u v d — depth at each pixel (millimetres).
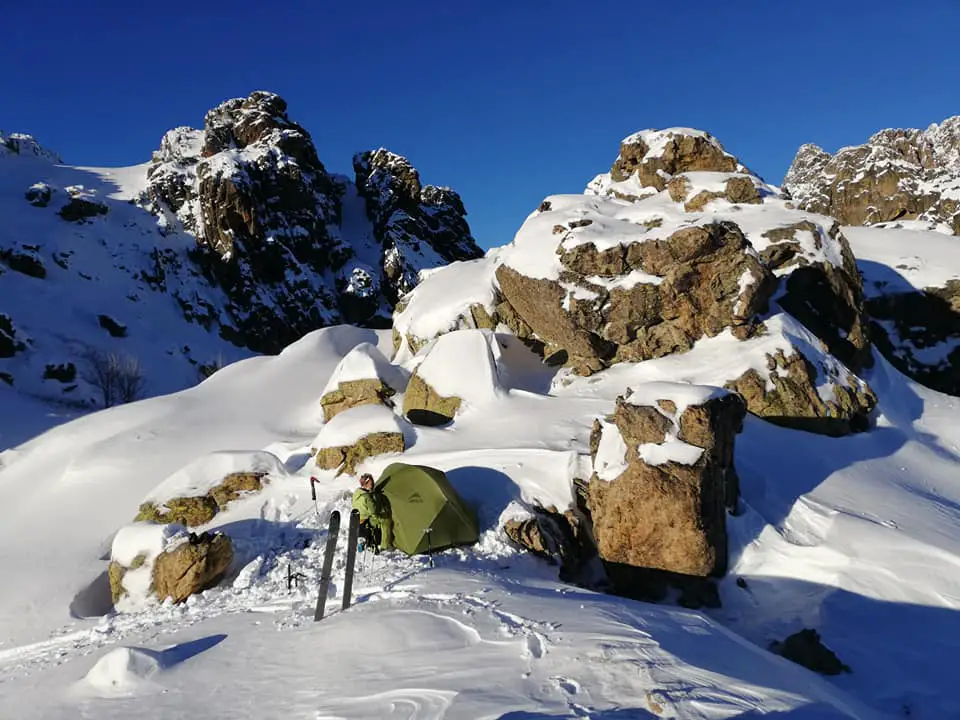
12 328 39875
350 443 13828
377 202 75938
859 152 43969
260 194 60875
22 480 17812
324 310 60688
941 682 7195
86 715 5676
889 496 11570
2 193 56906
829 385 14797
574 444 12625
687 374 14805
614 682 4992
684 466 9680
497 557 10125
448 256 76250
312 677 5801
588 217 17625
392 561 9727
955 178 37000
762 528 10312
